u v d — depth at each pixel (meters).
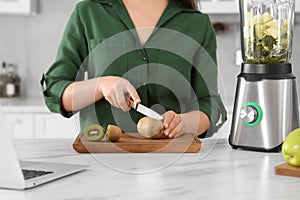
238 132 1.50
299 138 1.18
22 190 1.03
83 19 1.77
